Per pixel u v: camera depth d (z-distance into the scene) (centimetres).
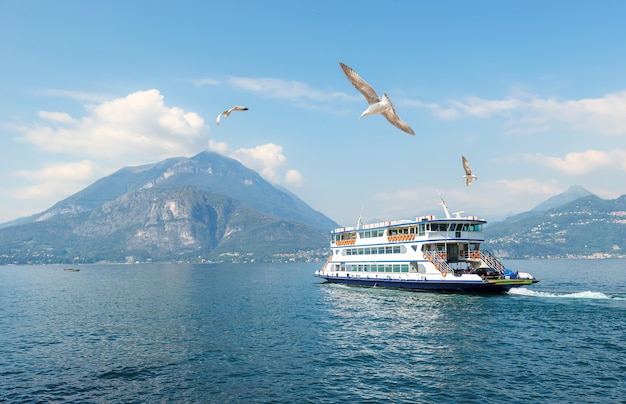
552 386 2539
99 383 2759
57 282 13712
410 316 4812
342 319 4819
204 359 3262
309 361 3166
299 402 2383
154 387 2666
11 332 4500
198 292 8831
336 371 2920
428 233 6500
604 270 15525
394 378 2753
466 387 2558
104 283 12675
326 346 3597
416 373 2842
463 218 6544
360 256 7969
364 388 2581
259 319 4984
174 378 2830
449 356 3212
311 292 8000
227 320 4959
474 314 4756
